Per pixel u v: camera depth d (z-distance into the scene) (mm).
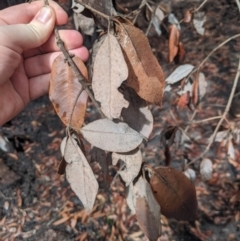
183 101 410
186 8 917
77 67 236
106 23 290
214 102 785
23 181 682
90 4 279
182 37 927
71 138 220
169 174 243
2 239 620
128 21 223
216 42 912
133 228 612
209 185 654
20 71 377
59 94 238
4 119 374
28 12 356
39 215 645
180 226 614
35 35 324
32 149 729
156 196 247
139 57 217
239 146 691
